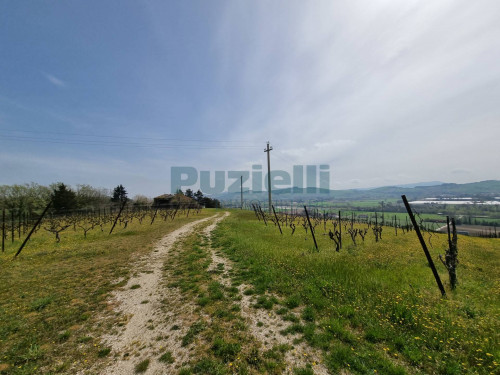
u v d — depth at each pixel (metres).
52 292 7.05
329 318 5.18
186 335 4.77
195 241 15.16
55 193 45.47
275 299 6.20
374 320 4.98
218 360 3.97
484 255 13.31
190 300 6.42
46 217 38.12
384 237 19.41
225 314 5.54
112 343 4.59
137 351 4.33
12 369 3.82
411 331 4.55
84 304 6.29
